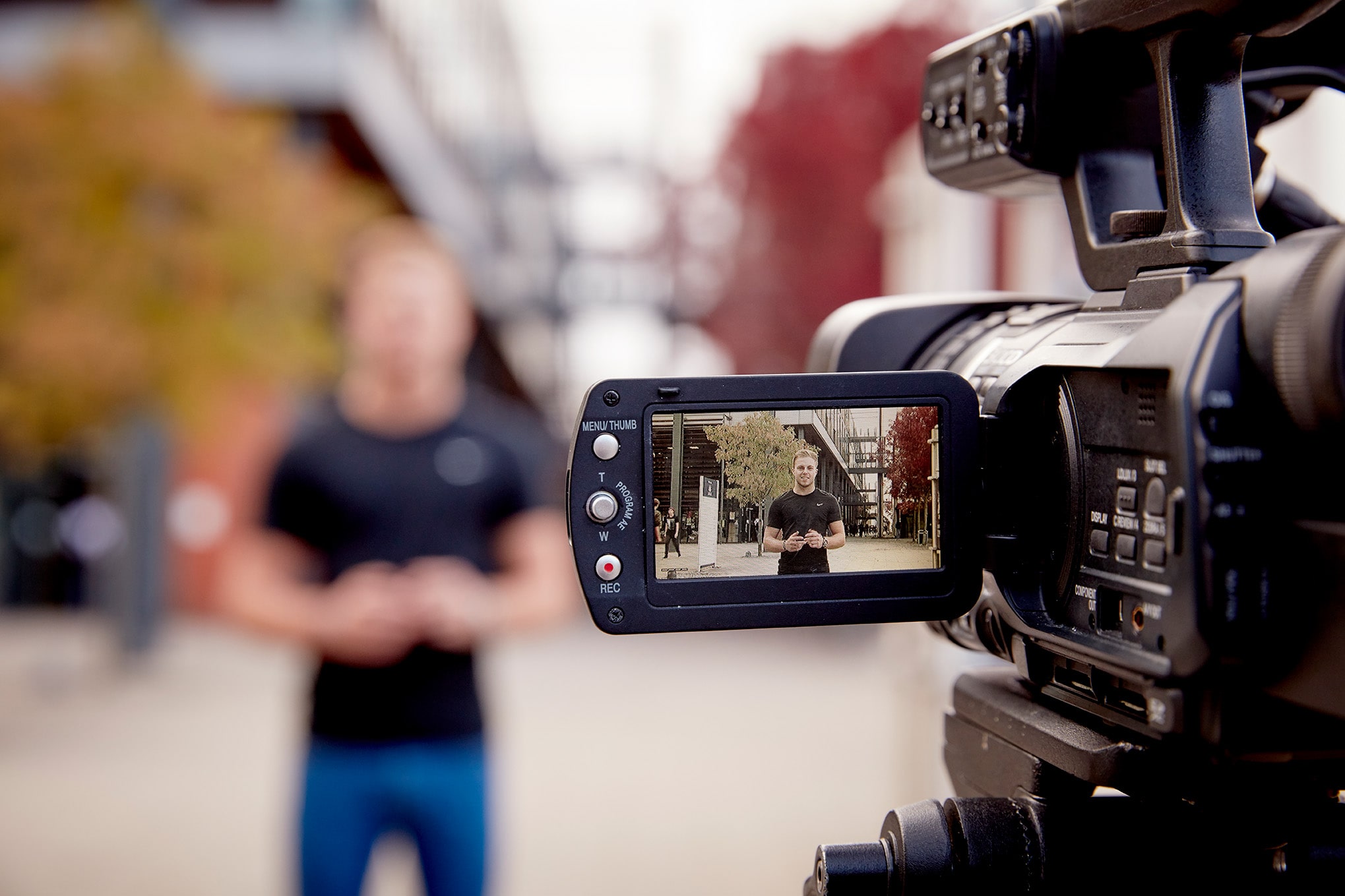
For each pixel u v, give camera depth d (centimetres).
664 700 988
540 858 538
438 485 279
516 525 289
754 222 2062
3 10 1255
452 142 2062
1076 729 131
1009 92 145
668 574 127
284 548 280
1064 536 126
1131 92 144
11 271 934
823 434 130
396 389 281
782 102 1952
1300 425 104
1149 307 126
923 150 169
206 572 1543
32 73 965
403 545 278
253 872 537
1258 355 106
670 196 2730
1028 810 133
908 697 460
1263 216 154
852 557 131
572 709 941
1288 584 106
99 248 939
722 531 128
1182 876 131
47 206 931
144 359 959
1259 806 127
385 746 261
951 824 133
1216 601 105
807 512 130
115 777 720
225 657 1238
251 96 1241
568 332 3634
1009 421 132
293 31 1234
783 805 632
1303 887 130
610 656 1341
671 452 128
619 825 595
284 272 1003
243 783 707
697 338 2622
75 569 1659
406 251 285
